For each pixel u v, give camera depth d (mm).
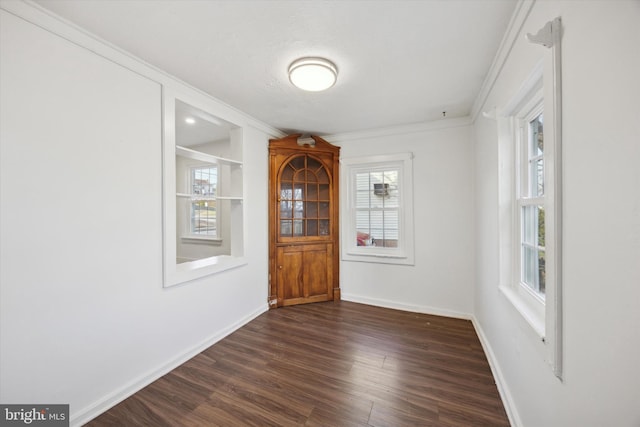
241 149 2795
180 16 1392
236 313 2717
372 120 2998
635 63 596
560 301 919
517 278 1649
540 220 1408
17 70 1260
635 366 597
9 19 1236
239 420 1487
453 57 1767
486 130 2133
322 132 3475
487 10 1346
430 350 2236
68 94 1439
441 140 3000
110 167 1635
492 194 1955
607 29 683
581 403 802
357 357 2135
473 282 2855
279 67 1904
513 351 1495
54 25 1370
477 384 1788
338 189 3553
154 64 1857
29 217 1297
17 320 1256
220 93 2320
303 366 2016
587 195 771
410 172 3137
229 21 1433
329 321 2863
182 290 2111
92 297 1539
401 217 3279
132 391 1713
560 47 918
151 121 1881
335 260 3541
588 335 768
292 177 3404
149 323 1853
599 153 718
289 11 1359
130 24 1450
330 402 1626
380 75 1999
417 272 3135
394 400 1640
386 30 1505
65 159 1429
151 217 1877
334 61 1814
